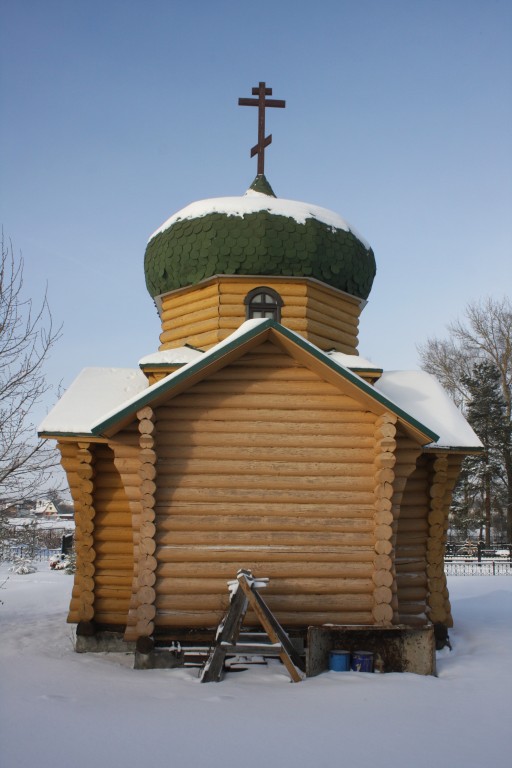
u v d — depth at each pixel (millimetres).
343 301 14156
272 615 8953
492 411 39219
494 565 28609
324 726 6391
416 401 12641
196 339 13461
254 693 7738
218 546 9812
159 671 9203
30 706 7004
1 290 13523
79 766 5293
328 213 13773
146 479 9719
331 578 9844
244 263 13031
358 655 9133
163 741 5910
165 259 13594
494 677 8570
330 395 10250
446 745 5922
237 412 10133
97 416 11484
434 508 11531
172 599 9656
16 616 14984
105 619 11031
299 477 10039
